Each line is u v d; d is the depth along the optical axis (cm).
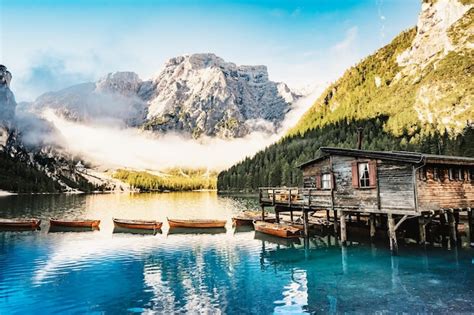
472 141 11406
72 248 3406
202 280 2308
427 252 2838
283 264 2702
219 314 1734
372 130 18562
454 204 2873
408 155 2553
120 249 3353
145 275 2439
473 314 1611
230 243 3628
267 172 16938
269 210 7475
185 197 15288
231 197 13838
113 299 1962
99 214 7194
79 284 2245
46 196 15650
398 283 2105
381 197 2767
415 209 2541
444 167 2861
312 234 4016
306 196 3453
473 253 2758
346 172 3064
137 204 10500
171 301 1923
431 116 17600
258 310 1777
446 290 1944
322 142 18600
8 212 7525
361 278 2238
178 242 3709
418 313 1647
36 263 2802
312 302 1858
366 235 3616
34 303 1916
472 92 17100
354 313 1684
